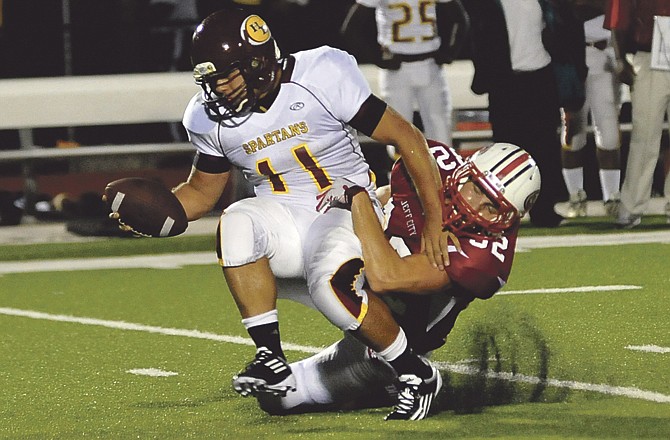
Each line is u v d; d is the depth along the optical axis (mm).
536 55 34562
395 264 14867
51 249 36250
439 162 15523
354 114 15180
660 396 15953
